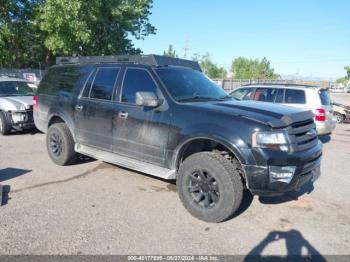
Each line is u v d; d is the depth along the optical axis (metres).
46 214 4.01
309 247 3.45
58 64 6.47
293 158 3.60
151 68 4.68
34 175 5.48
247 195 4.85
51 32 16.14
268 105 4.39
